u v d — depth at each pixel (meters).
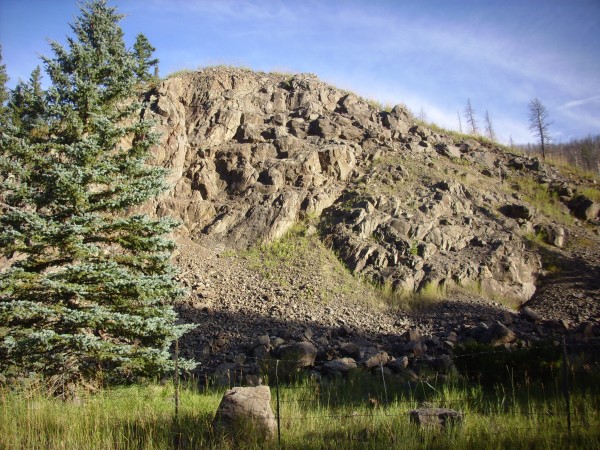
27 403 7.44
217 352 12.66
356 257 17.69
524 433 6.38
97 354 8.86
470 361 10.03
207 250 18.77
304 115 25.03
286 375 10.64
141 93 24.33
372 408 8.34
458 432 6.44
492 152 26.05
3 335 8.78
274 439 6.71
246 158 22.22
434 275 16.52
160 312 9.80
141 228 10.05
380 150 23.39
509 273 16.72
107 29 11.55
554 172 25.03
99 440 6.41
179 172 21.59
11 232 8.80
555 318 14.34
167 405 8.40
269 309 15.23
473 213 19.95
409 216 19.06
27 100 10.50
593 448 5.76
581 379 8.65
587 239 18.94
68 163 9.90
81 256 9.50
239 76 26.70
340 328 13.99
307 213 20.09
